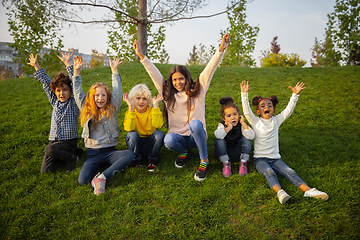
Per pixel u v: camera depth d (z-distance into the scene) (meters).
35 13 7.96
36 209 2.37
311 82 7.14
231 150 3.13
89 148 2.98
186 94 3.05
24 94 6.27
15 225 2.15
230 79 7.53
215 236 2.02
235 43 11.59
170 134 2.88
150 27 10.41
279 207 2.34
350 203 2.40
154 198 2.52
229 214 2.30
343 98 5.91
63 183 2.77
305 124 4.66
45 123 4.52
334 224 2.14
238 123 3.10
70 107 3.19
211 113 5.06
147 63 3.15
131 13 9.51
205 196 2.50
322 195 2.37
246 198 2.53
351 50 11.05
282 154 3.55
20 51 9.80
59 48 10.16
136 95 3.05
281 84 7.04
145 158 3.43
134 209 2.32
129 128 2.97
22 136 3.92
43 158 3.16
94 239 2.00
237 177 2.89
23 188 2.71
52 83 3.08
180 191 2.65
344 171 3.02
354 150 3.66
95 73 8.09
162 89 3.18
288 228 2.12
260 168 2.81
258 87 6.82
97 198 2.48
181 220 2.23
